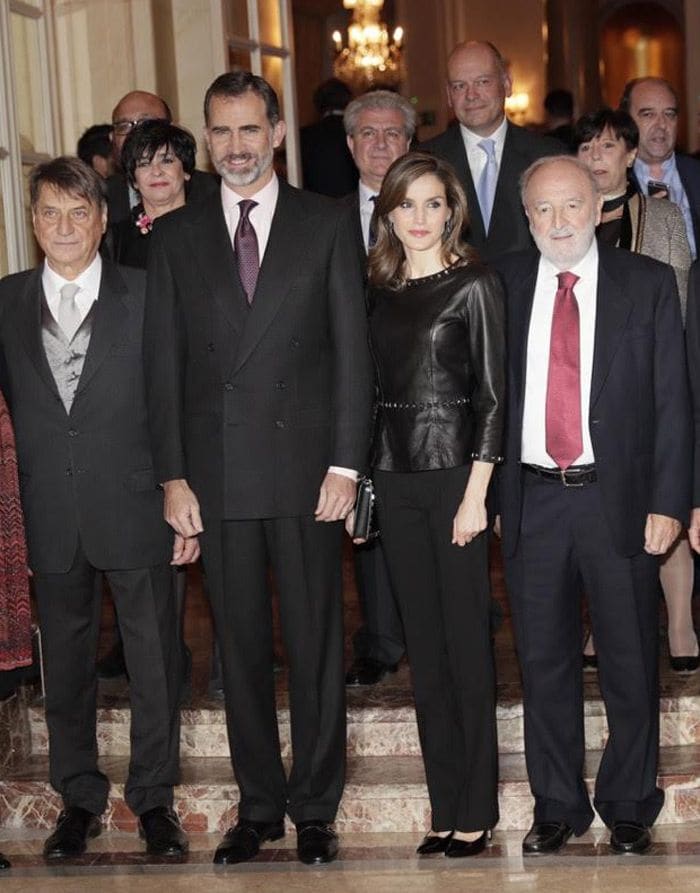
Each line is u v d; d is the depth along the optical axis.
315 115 18.20
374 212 4.03
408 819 4.39
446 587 4.00
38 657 4.95
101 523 4.15
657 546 3.93
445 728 4.13
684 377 3.93
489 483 3.95
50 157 6.47
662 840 4.20
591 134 4.65
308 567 4.08
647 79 5.63
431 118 16.41
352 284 3.99
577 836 4.22
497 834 4.31
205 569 4.11
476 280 3.90
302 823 4.19
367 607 4.98
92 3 6.98
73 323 4.15
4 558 4.05
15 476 4.08
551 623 4.04
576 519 3.96
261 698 4.16
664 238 4.67
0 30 5.78
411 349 3.92
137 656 4.27
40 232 4.09
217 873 4.10
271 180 4.05
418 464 3.94
